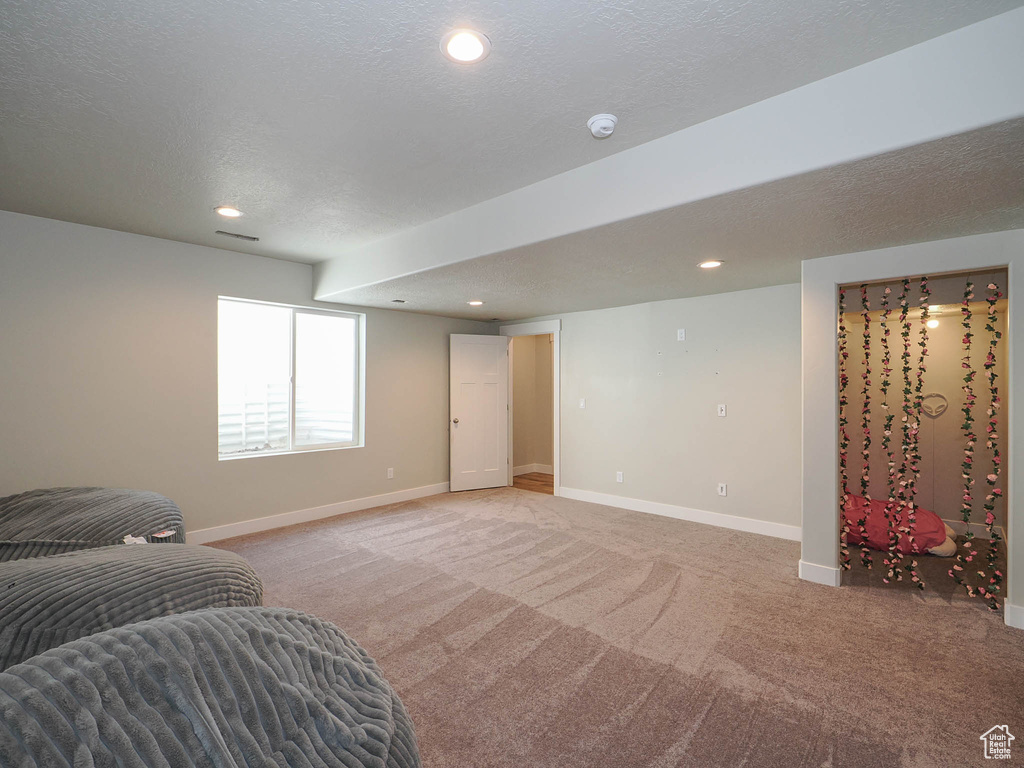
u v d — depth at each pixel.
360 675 0.98
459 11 1.52
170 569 1.58
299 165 2.60
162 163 2.56
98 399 3.63
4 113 2.08
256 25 1.57
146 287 3.84
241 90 1.93
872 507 4.28
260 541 4.19
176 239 3.93
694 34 1.65
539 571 3.54
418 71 1.83
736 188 2.13
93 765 0.58
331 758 0.78
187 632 0.78
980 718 2.03
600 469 5.57
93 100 1.99
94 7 1.48
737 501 4.57
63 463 3.49
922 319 3.18
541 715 2.05
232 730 0.71
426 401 5.90
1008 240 2.77
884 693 2.19
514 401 7.41
